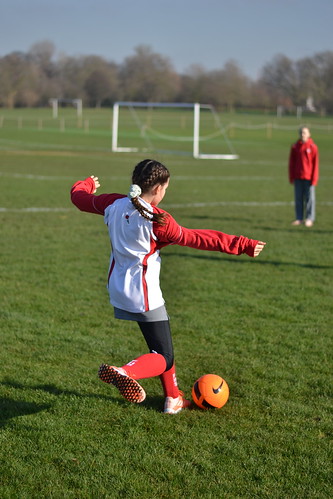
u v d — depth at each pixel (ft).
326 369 19.15
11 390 16.99
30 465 13.17
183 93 302.66
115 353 20.08
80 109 297.74
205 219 49.96
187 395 17.02
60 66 329.72
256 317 24.62
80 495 12.10
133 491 12.27
